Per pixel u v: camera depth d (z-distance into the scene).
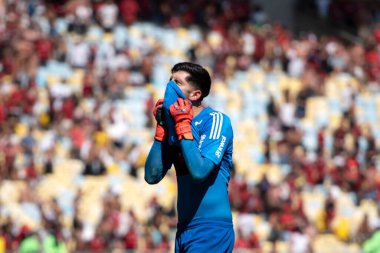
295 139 82.94
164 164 21.30
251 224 67.50
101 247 60.56
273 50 98.62
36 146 71.81
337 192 78.62
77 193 66.88
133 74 86.62
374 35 108.75
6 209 64.50
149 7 98.75
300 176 78.00
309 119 90.81
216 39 100.44
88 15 94.25
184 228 20.89
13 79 81.31
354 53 104.56
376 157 87.06
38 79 83.06
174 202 66.56
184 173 20.94
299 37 110.19
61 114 76.31
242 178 73.50
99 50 87.88
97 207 68.38
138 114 81.44
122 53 87.44
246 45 98.31
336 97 95.81
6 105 75.81
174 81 21.12
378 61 104.75
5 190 67.38
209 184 20.80
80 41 87.75
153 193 72.31
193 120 21.11
